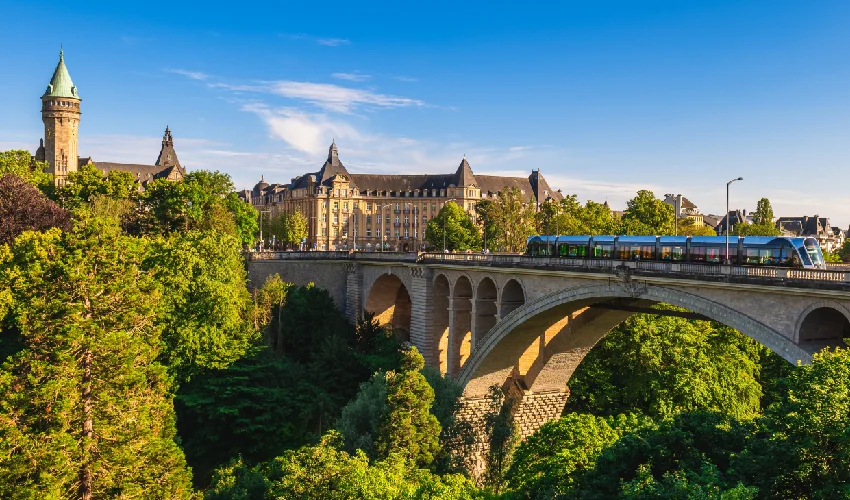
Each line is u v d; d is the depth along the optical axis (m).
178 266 68.12
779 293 39.25
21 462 33.66
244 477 45.09
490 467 62.06
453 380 69.25
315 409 70.50
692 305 45.12
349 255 99.69
